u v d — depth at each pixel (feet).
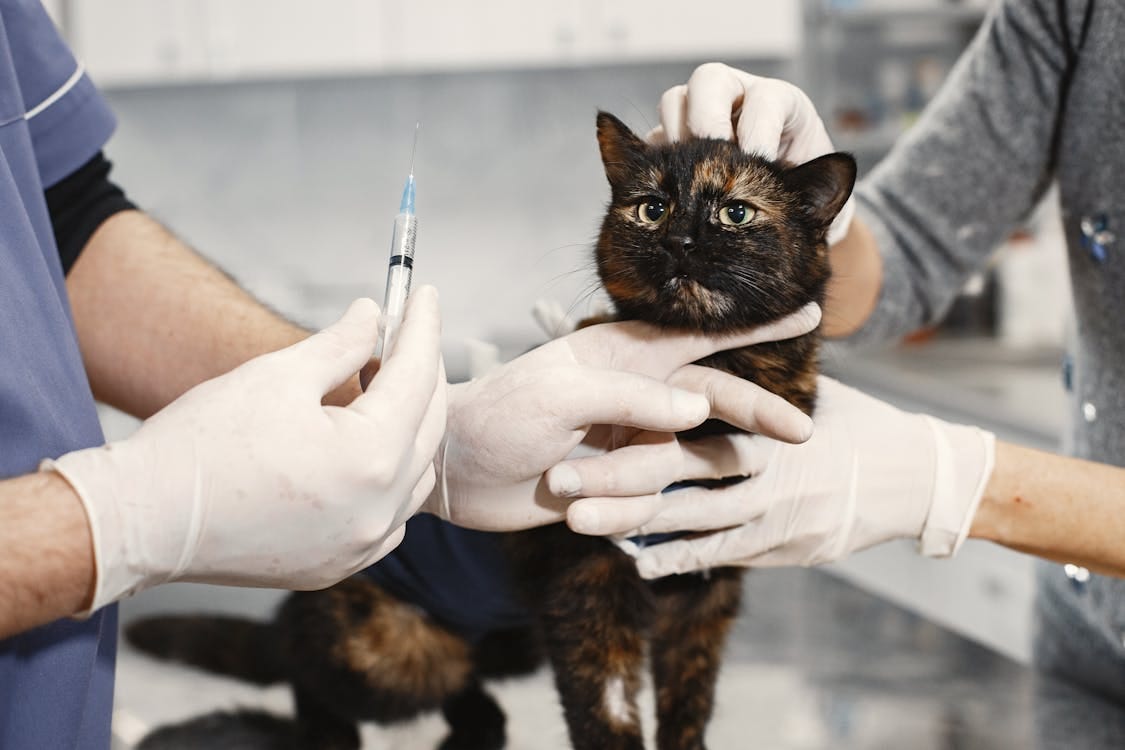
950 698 5.17
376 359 3.81
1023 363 11.35
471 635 5.30
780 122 4.16
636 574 4.27
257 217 14.33
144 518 2.65
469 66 12.98
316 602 5.16
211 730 5.15
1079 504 4.08
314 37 12.71
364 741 5.28
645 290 4.00
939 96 5.67
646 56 12.63
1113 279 4.66
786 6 12.39
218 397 2.85
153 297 4.14
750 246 3.95
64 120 4.02
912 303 5.57
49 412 3.04
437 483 3.88
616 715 4.33
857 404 4.40
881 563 10.25
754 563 4.23
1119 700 5.12
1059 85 4.98
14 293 3.05
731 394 3.69
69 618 2.99
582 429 3.67
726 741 4.73
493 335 13.70
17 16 3.79
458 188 14.23
